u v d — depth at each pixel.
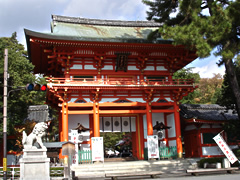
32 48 28.66
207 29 20.80
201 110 35.59
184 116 32.69
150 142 27.80
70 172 21.30
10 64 28.31
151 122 29.72
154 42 28.64
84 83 28.17
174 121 31.00
